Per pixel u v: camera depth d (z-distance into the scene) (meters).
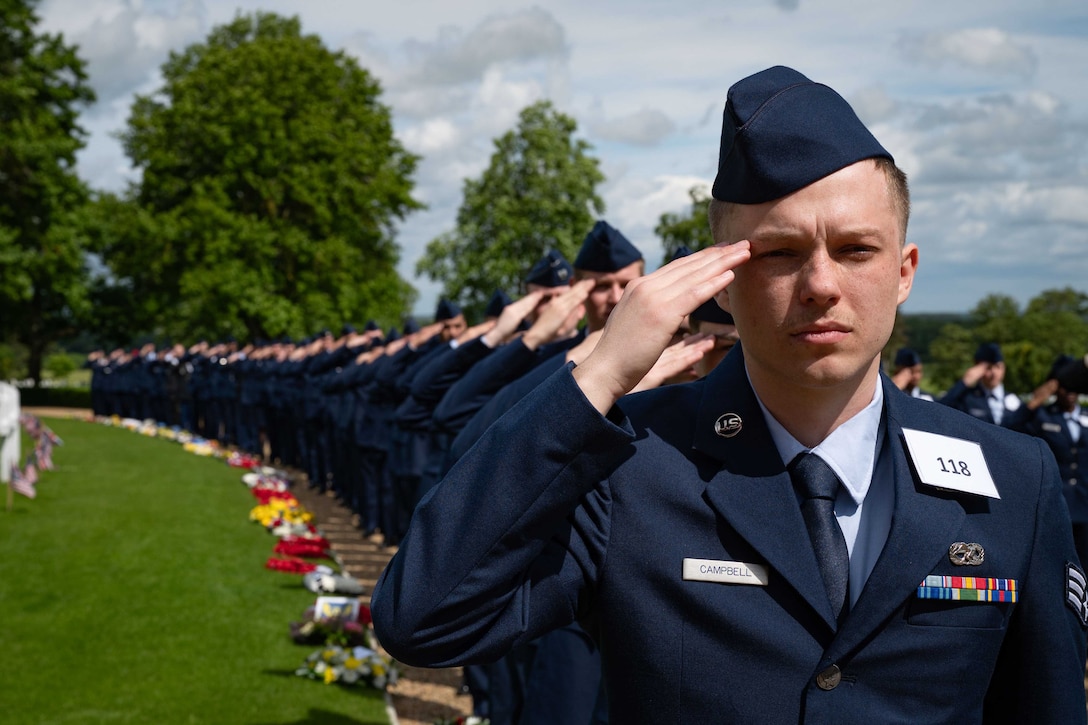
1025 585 1.70
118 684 7.16
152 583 10.03
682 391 1.86
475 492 1.64
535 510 1.61
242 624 8.74
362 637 8.23
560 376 1.65
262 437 22.88
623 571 1.66
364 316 39.09
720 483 1.68
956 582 1.63
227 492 16.36
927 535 1.64
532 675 4.14
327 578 9.99
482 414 4.57
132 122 40.06
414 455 11.03
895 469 1.70
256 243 35.47
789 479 1.69
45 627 8.54
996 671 1.77
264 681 7.30
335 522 14.92
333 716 6.66
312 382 18.02
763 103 1.60
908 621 1.62
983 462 1.75
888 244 1.58
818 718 1.55
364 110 39.78
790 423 1.73
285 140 36.38
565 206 43.91
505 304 9.29
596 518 1.68
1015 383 68.69
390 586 1.69
